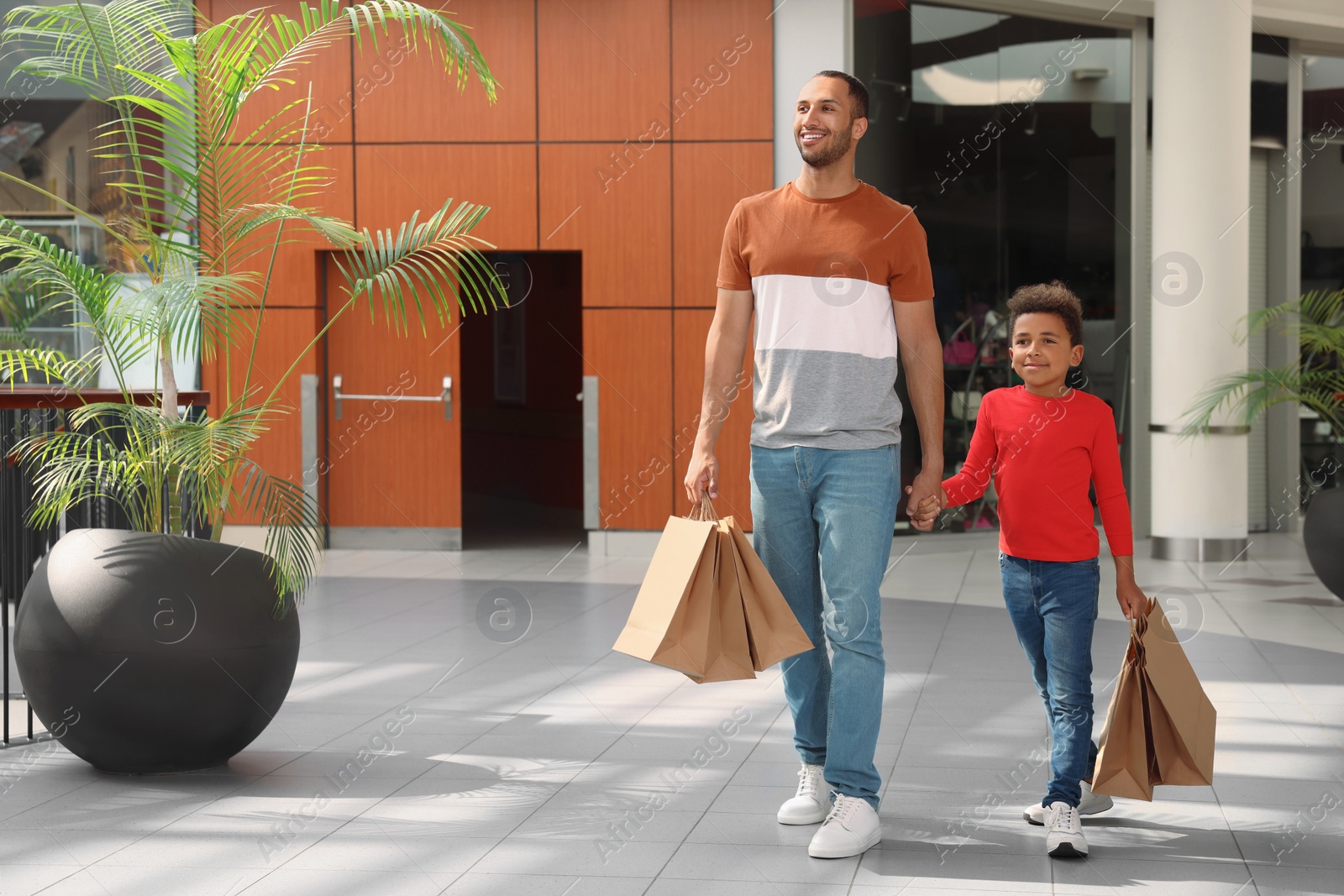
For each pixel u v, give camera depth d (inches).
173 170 168.2
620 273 365.7
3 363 177.3
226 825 130.3
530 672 209.9
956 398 385.1
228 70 165.2
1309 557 281.9
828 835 119.0
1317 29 410.3
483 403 510.3
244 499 160.1
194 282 154.1
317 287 368.5
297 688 198.4
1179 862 116.5
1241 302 358.9
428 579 320.5
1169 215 359.6
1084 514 122.6
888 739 165.2
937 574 337.1
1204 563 356.8
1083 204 398.9
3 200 349.1
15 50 331.3
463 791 142.2
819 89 125.8
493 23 363.9
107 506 203.5
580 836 125.8
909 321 131.3
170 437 152.9
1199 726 118.3
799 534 129.6
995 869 114.8
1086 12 390.0
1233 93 353.1
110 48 169.0
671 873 114.8
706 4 357.4
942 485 131.3
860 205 128.1
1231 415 357.7
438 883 112.7
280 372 369.4
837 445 125.0
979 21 381.1
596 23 361.4
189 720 145.4
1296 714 178.5
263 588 152.2
